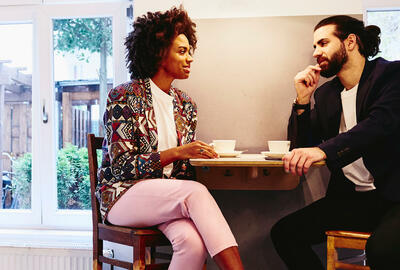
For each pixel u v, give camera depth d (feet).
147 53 5.55
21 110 8.41
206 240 4.28
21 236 7.70
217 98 7.18
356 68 5.67
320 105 6.00
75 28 8.33
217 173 6.26
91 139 5.67
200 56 7.21
